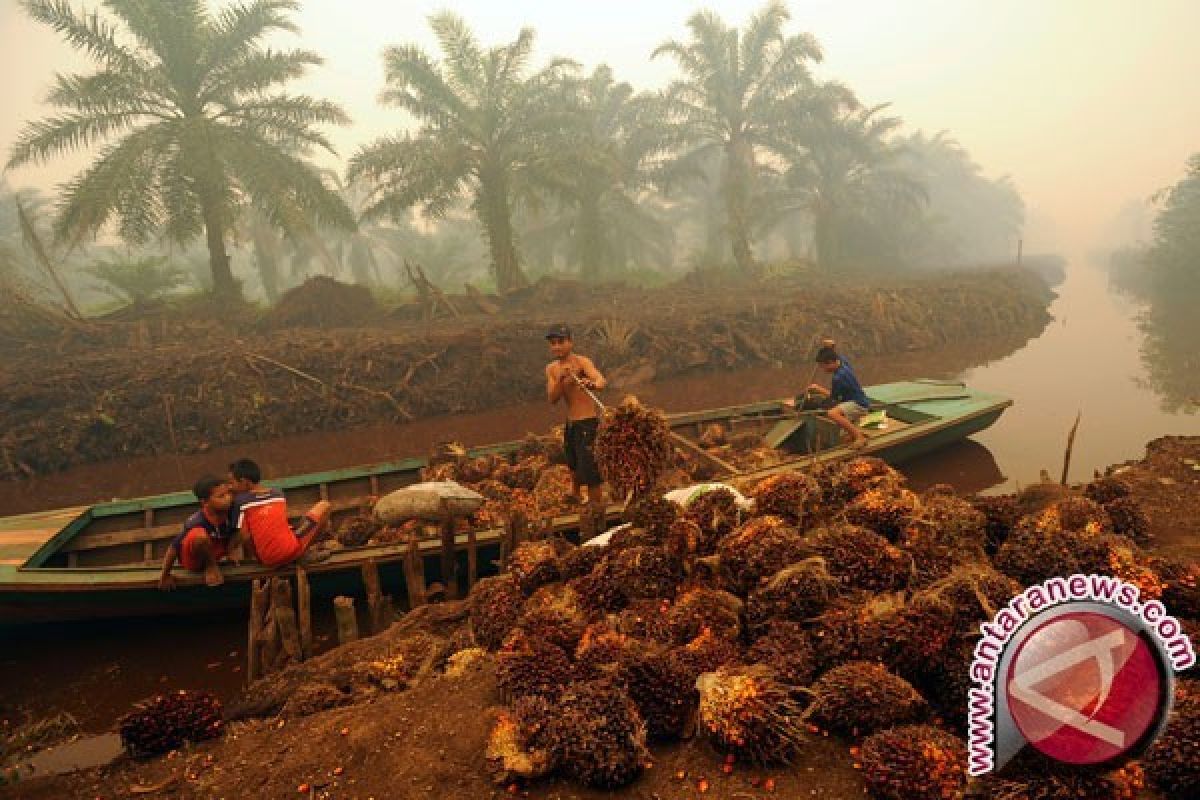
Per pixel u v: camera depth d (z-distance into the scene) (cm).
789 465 688
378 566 562
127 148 1802
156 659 547
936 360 1802
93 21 1762
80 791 334
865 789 256
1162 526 527
